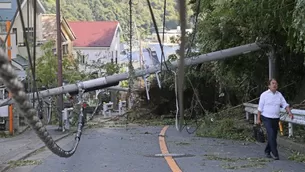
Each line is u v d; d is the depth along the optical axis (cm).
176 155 1792
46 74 3947
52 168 1549
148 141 2359
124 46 9294
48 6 6975
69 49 6925
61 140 2522
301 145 1798
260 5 1886
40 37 5125
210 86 4075
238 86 3412
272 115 1634
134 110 4378
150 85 4362
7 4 4497
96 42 8469
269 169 1460
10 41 2442
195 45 2842
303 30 1505
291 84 2778
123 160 1691
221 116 3309
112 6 8288
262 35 2534
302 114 1872
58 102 3117
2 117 2744
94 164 1612
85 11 8975
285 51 2614
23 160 1734
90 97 5103
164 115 4359
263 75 3000
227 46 2745
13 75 281
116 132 2988
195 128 3145
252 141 2280
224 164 1565
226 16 2370
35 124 365
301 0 1473
